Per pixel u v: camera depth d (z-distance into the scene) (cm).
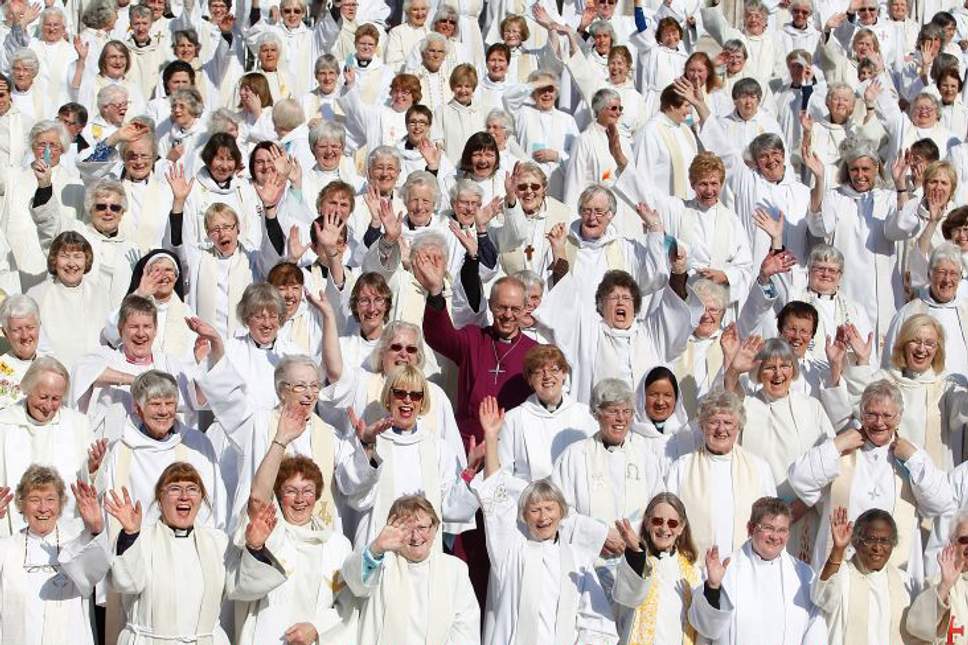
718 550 1588
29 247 2044
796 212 2294
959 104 2719
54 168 2170
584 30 2778
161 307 1816
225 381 1611
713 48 2902
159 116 2481
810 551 1702
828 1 3080
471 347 1794
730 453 1672
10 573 1466
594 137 2380
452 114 2511
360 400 1706
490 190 2152
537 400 1752
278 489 1502
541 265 2070
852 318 2017
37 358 1678
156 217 2089
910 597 1609
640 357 1875
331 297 1886
